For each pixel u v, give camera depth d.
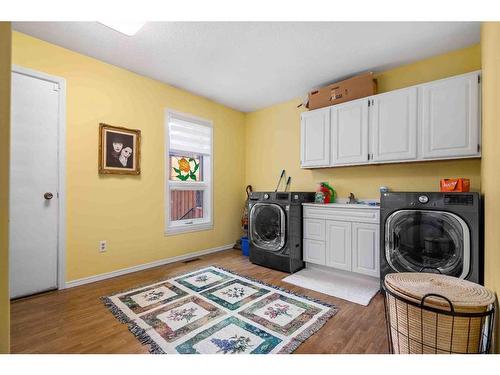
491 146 1.40
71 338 1.51
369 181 2.88
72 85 2.37
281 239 2.84
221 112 3.90
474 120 2.01
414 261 2.02
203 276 2.64
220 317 1.77
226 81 3.07
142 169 2.91
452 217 1.83
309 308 1.91
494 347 1.10
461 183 2.06
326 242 2.73
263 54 2.44
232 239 4.05
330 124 2.87
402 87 2.64
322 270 2.87
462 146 2.06
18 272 2.07
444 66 2.40
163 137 3.12
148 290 2.25
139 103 2.88
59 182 2.28
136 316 1.78
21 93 2.09
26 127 2.11
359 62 2.58
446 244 1.88
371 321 1.73
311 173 3.44
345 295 2.15
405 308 1.12
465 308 0.97
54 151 2.26
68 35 2.13
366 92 2.65
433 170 2.44
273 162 3.91
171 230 3.19
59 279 2.26
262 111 4.08
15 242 2.06
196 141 3.57
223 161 3.93
